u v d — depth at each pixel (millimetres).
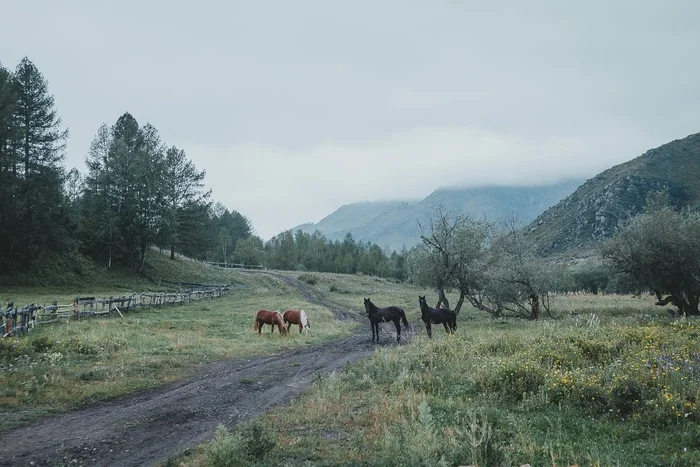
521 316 33938
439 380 12227
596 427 8383
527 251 34062
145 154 62531
